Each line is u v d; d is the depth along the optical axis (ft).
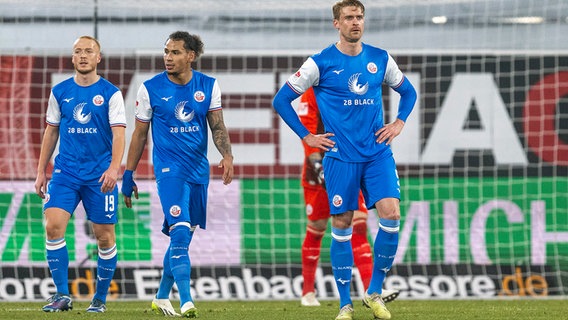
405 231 119.96
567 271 119.34
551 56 122.83
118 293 117.08
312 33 124.57
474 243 119.96
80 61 81.87
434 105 122.11
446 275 119.14
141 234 118.62
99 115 82.69
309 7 124.57
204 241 119.14
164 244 118.73
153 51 122.72
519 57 122.72
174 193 76.89
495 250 120.06
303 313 87.10
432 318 81.61
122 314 82.64
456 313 87.86
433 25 125.08
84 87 82.94
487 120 122.21
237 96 122.11
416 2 123.95
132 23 123.34
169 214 76.79
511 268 119.44
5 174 119.34
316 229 102.27
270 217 120.37
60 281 84.74
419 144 121.60
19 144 120.47
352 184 75.00
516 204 120.98
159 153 78.28
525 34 124.67
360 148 74.69
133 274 117.70
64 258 84.43
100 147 83.71
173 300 114.21
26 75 121.70
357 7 74.49
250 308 96.73
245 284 118.62
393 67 77.15
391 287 118.32
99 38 122.72
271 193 120.88
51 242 83.66
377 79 75.61
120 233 118.42
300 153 121.60
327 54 75.51
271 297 118.42
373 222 118.73
